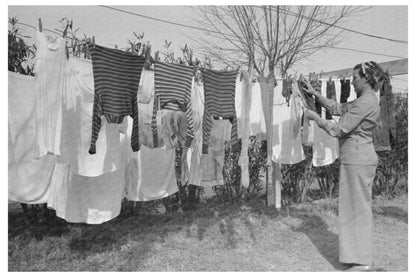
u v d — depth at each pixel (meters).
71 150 3.04
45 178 3.56
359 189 3.07
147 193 4.00
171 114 3.71
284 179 5.82
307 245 3.92
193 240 4.01
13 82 3.31
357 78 3.18
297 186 5.86
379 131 4.27
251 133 4.26
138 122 3.35
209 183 4.10
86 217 3.37
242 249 3.77
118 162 3.30
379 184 6.63
